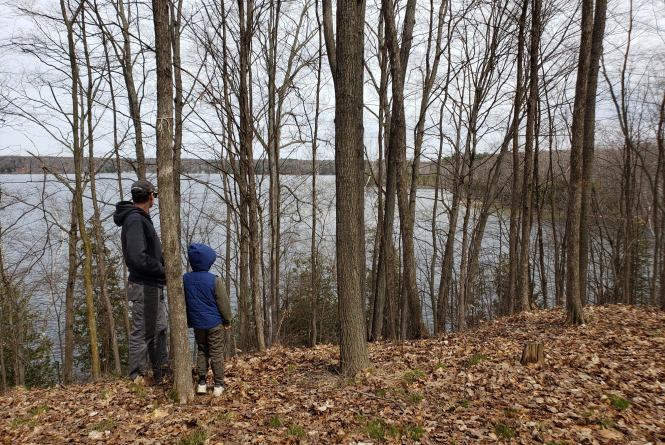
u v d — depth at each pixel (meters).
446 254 13.84
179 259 4.42
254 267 7.94
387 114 11.84
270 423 3.97
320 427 3.89
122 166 13.50
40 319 19.75
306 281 21.44
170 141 4.29
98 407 4.42
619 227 19.08
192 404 4.44
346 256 5.30
